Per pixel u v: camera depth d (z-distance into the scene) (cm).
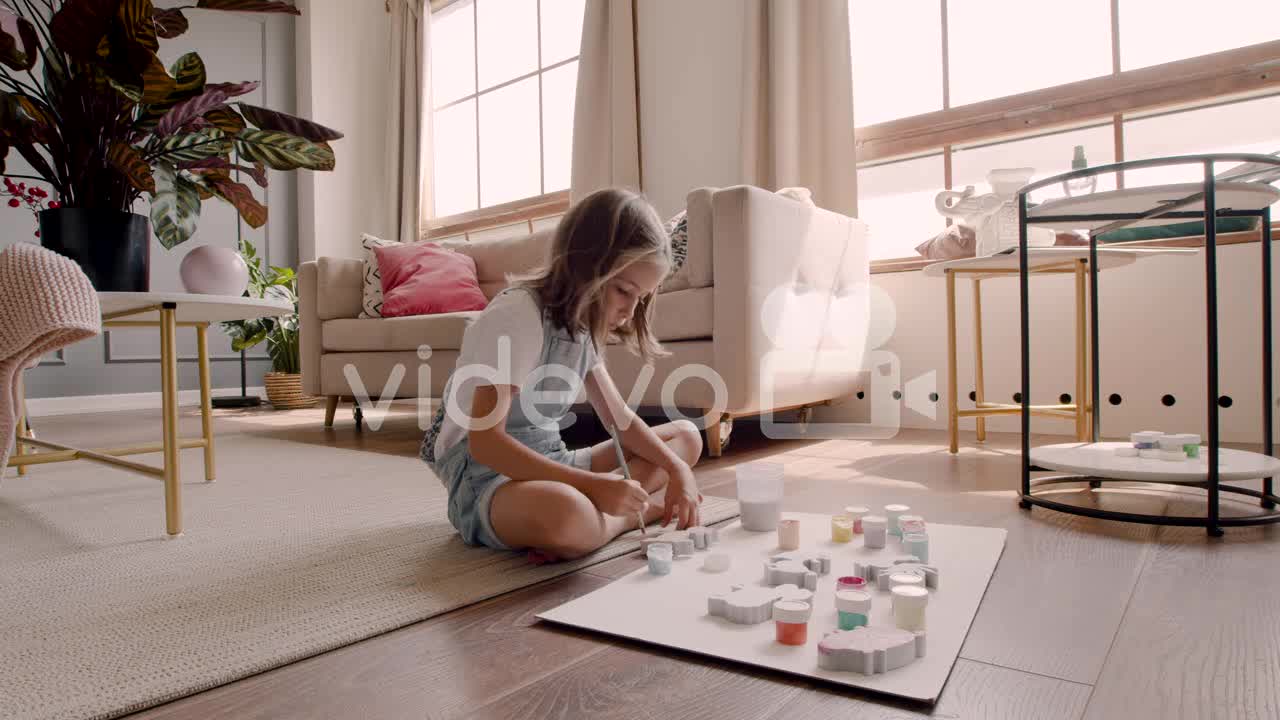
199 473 189
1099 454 137
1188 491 150
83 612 86
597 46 336
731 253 191
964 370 256
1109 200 120
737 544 108
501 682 67
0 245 368
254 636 78
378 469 194
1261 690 62
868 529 104
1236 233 205
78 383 393
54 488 171
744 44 280
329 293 300
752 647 71
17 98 137
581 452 127
